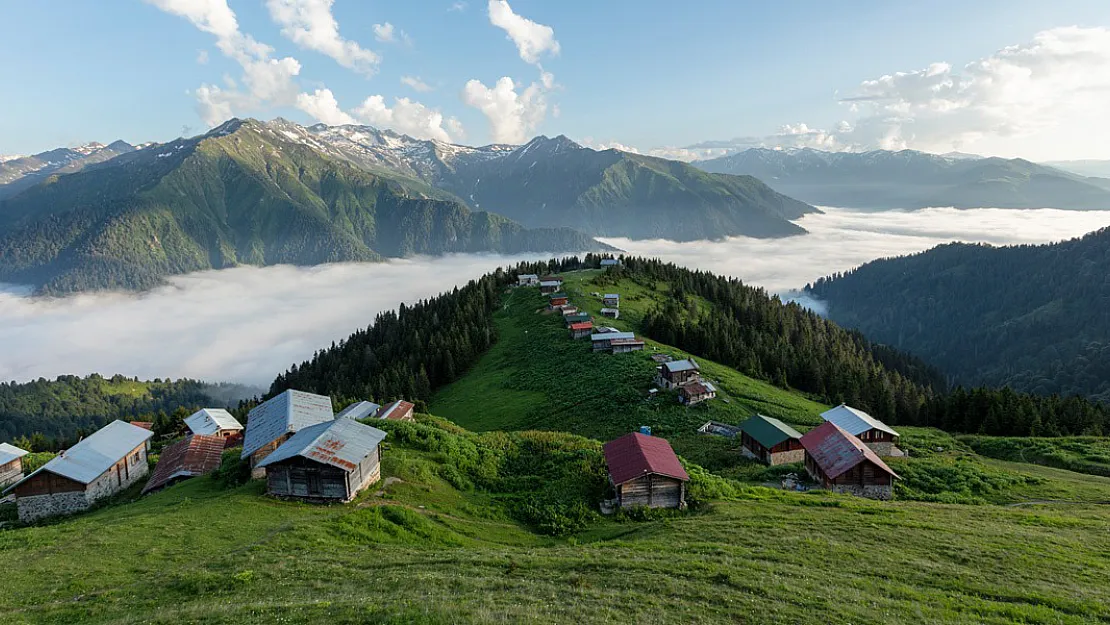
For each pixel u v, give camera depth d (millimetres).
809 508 41562
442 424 66812
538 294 180000
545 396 102312
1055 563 29219
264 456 47188
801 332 177375
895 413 113125
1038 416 94938
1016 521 38031
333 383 150375
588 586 25219
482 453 52875
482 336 148500
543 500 43281
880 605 23688
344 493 38250
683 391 89625
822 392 122875
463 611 21547
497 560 28484
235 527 32688
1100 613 23438
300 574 26125
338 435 41344
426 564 27969
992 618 22797
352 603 22297
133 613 22609
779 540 32281
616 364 109688
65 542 30281
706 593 24328
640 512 41250
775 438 63219
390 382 130625
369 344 180750
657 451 46219
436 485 44094
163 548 29484
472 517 39438
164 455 66312
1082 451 74500
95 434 63125
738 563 28125
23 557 28219
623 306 163000
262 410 58656
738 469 61906
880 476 52500
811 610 22969
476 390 117562
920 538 32969
